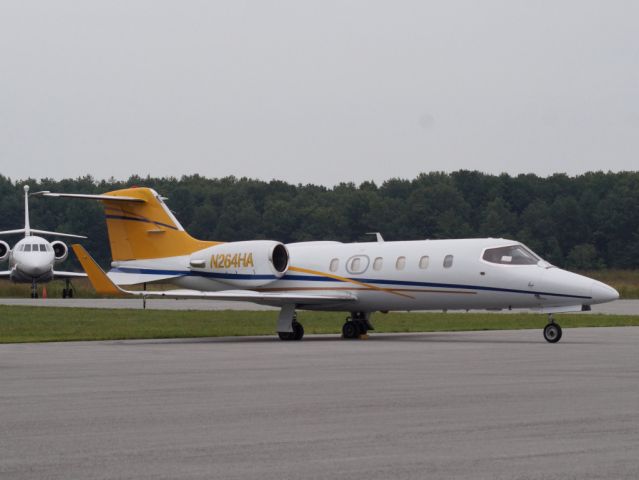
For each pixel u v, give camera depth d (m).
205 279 80.88
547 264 70.00
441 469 22.41
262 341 71.00
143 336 74.81
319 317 109.12
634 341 66.38
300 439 26.23
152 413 31.03
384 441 25.88
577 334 75.00
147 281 83.12
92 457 24.00
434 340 70.12
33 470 22.52
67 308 121.56
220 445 25.45
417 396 34.84
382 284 74.88
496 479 21.36
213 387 38.12
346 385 38.53
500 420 29.17
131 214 83.69
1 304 135.75
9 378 41.88
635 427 27.81
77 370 45.56
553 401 33.31
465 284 71.44
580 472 21.98
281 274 78.00
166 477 21.77
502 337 73.38
